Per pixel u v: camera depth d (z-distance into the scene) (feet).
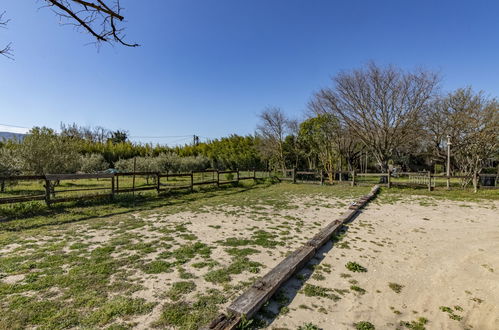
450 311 9.28
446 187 43.04
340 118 61.57
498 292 10.62
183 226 19.31
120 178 60.54
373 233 18.22
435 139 70.38
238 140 101.81
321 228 19.36
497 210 26.50
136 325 7.93
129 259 12.91
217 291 10.00
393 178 66.64
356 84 58.75
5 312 8.37
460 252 14.93
